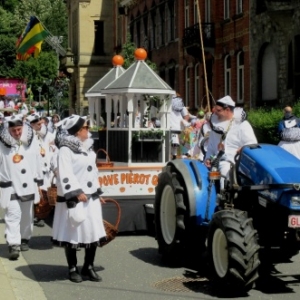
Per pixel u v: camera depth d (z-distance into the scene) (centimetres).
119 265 1018
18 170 1077
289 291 863
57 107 5097
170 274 961
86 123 915
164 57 4394
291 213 815
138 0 5009
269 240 883
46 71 6475
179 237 970
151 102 1410
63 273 971
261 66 3075
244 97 3228
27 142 1095
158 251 1072
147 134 1370
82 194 890
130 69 1418
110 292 870
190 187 958
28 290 878
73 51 6525
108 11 6262
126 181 1256
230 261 816
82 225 898
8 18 8056
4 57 6731
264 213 882
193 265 1013
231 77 3372
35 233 1295
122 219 1252
